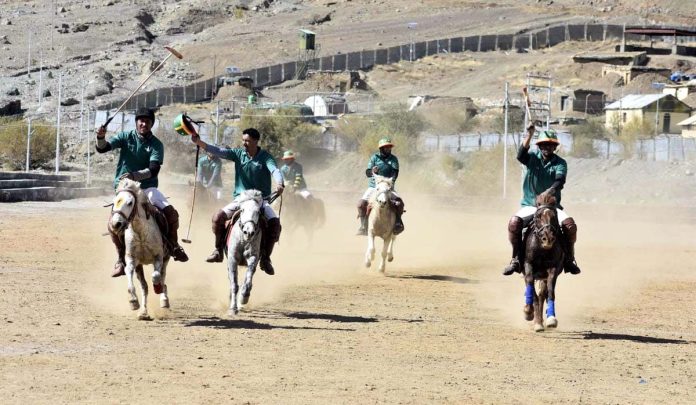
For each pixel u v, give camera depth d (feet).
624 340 51.31
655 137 297.12
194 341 45.47
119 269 51.88
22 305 54.44
